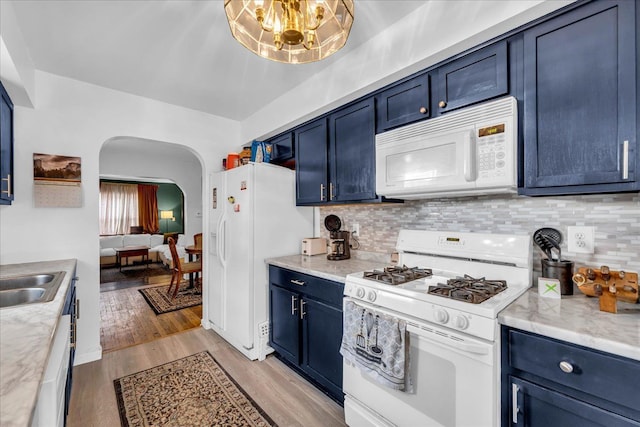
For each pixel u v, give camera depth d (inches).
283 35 46.8
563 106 47.1
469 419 45.0
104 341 111.7
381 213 92.7
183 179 259.0
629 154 40.9
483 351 43.1
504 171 51.7
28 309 45.0
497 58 54.8
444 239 70.2
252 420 69.0
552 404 38.9
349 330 62.8
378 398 58.3
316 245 108.1
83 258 96.7
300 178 106.3
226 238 110.5
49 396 34.0
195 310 147.5
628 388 33.0
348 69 80.9
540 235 57.1
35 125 89.4
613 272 44.6
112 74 92.9
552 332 38.2
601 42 43.5
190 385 82.9
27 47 77.5
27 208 88.2
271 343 98.4
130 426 66.9
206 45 77.6
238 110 122.6
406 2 61.9
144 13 65.2
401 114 71.6
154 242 297.0
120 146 198.2
